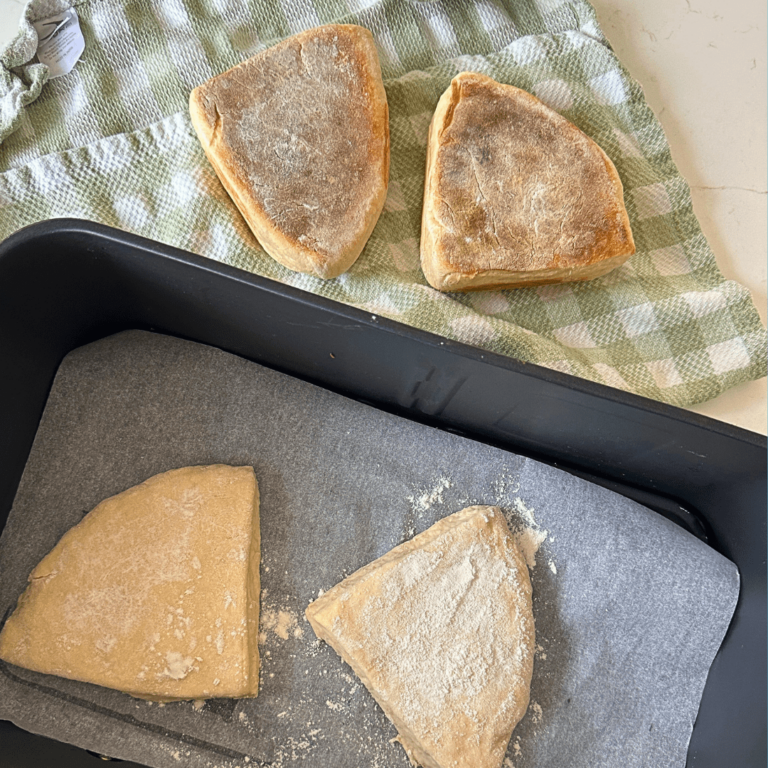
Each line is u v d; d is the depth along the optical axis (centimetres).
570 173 35
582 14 38
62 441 35
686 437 32
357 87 35
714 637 35
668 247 38
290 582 35
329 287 36
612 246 35
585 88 38
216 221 35
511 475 37
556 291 37
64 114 36
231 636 33
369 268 36
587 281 37
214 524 34
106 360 36
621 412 32
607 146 38
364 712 34
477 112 35
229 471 35
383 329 31
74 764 33
